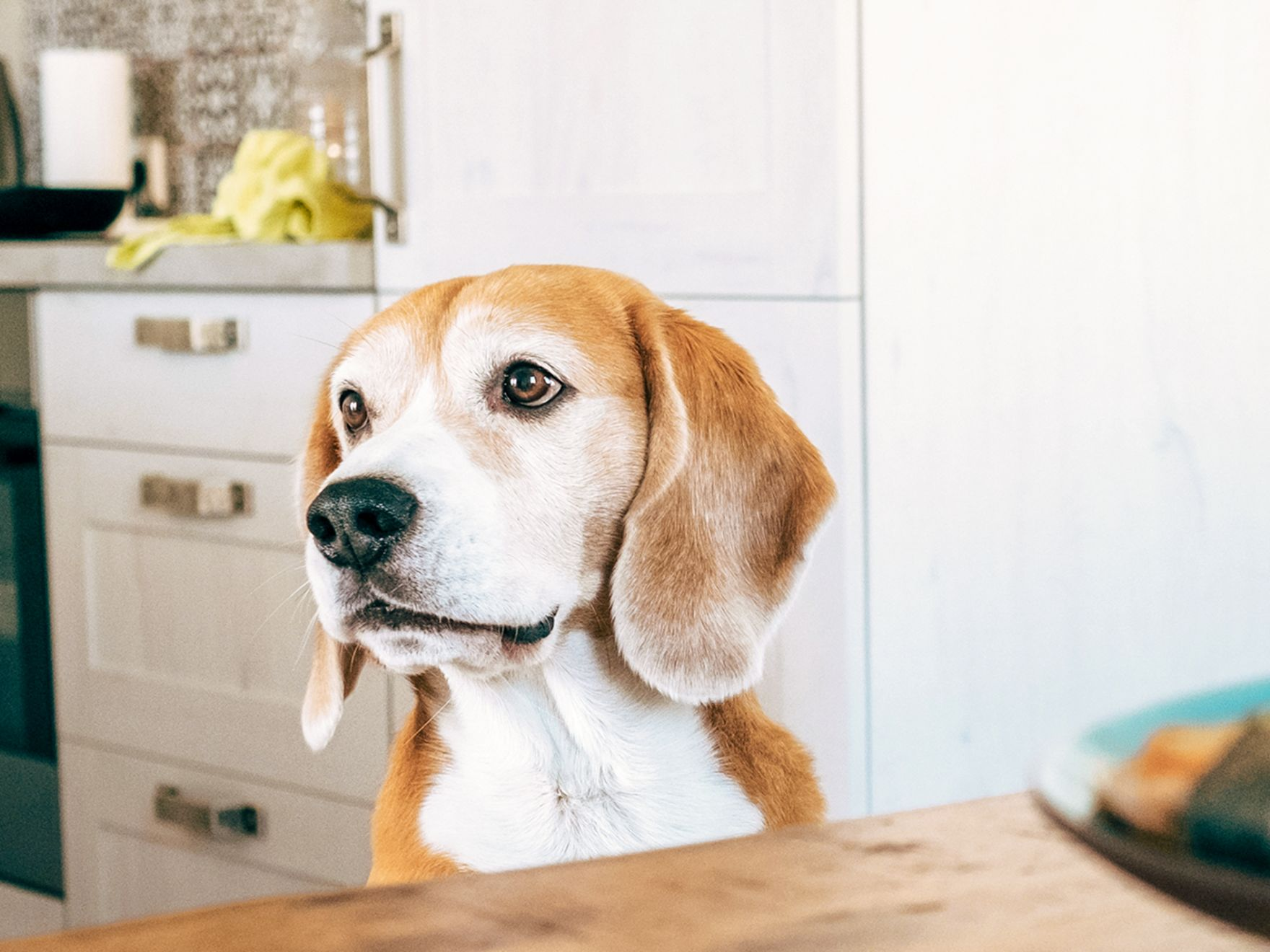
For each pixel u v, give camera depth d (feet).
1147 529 5.83
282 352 6.63
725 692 3.90
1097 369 5.71
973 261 5.47
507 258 6.14
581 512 3.91
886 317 5.32
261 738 6.80
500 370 3.91
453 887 1.52
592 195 5.86
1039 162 5.57
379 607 3.67
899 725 5.48
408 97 6.31
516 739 3.99
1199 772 1.27
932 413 5.45
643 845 3.95
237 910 1.46
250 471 6.76
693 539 3.95
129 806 7.31
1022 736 5.73
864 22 5.18
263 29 9.20
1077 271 5.66
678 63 5.56
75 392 7.32
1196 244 5.82
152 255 6.88
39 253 7.31
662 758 3.97
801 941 1.37
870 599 5.38
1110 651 5.83
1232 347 5.90
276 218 7.08
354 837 6.53
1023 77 5.51
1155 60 5.70
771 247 5.40
